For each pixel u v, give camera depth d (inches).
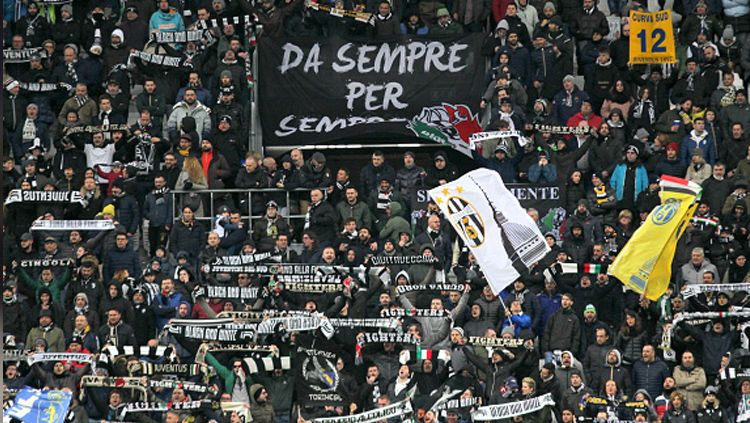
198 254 2984.7
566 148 3201.3
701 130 3218.5
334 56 3486.7
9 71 3422.7
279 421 2608.3
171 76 3339.1
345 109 3469.5
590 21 3403.1
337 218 3019.2
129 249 2942.9
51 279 2847.0
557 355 2610.7
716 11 3462.1
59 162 3196.4
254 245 2856.8
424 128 3452.3
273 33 3484.3
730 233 2950.3
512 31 3385.8
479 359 2583.7
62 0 3476.9
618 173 3107.8
